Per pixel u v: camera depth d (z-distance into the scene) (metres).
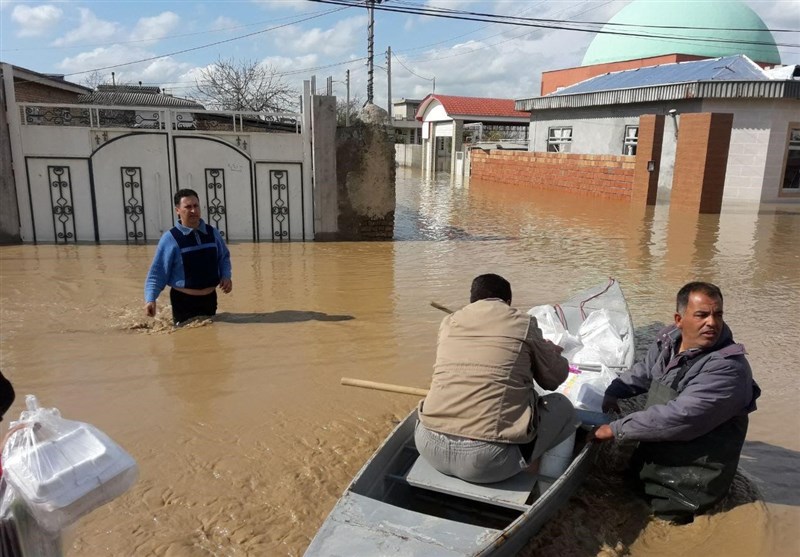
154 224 11.38
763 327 7.00
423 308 7.57
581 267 9.96
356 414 4.83
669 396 3.69
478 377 3.42
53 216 11.09
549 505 3.39
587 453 3.80
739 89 18.25
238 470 4.04
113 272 9.07
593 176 21.34
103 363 5.73
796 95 18.30
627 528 3.62
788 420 4.81
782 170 19.62
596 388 4.59
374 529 3.06
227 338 6.42
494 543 2.91
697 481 3.57
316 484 3.90
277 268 9.66
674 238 12.89
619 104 21.73
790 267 10.11
